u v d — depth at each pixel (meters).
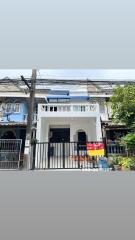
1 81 15.32
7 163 9.83
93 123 13.62
